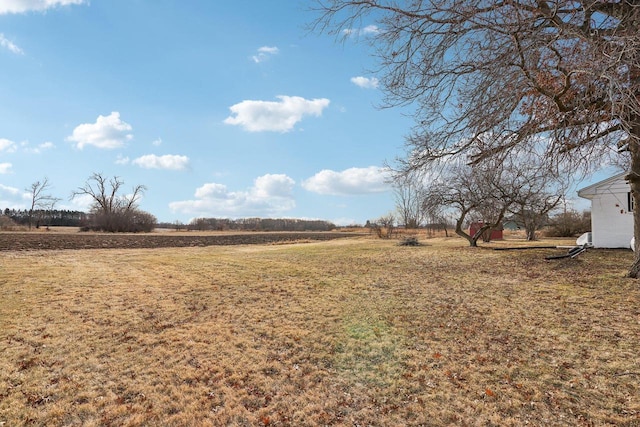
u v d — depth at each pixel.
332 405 4.22
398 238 32.50
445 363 5.16
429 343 5.87
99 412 4.09
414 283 10.25
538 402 4.13
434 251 17.94
